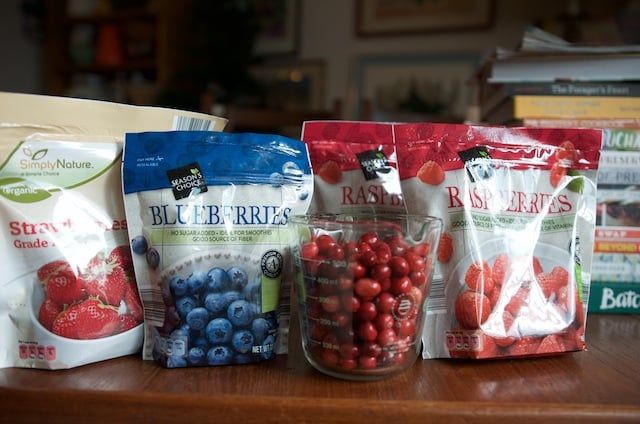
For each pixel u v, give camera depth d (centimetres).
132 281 46
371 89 263
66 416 37
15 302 42
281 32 274
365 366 40
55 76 265
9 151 42
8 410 38
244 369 43
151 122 50
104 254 45
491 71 69
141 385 39
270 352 45
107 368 43
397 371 42
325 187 52
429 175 49
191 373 42
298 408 36
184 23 251
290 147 48
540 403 37
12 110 43
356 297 40
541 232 49
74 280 43
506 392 39
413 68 256
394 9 257
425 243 42
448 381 41
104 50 254
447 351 46
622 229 62
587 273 50
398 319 41
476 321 45
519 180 49
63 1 263
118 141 47
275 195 46
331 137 52
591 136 51
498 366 45
